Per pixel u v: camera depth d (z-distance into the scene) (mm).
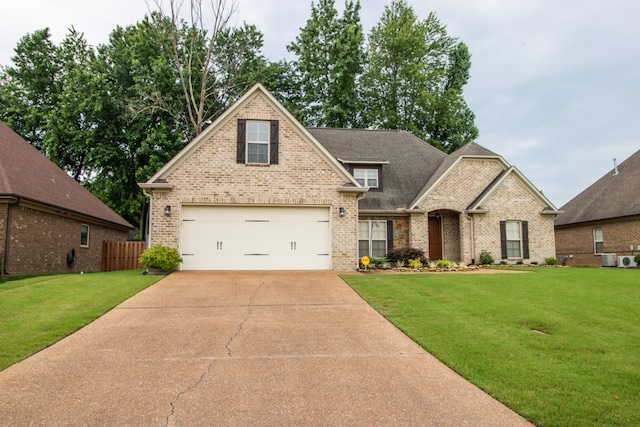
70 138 30344
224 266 14977
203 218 15070
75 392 4832
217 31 27484
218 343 6680
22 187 15945
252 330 7410
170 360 5910
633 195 23250
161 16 26906
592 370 5543
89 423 4125
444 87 39250
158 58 29078
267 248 15234
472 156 20047
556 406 4543
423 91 34656
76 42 34875
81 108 28359
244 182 15227
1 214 14930
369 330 7457
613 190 25453
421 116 35938
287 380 5223
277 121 15633
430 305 9234
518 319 8039
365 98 36750
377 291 10781
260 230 15273
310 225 15531
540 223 20000
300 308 9070
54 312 8414
